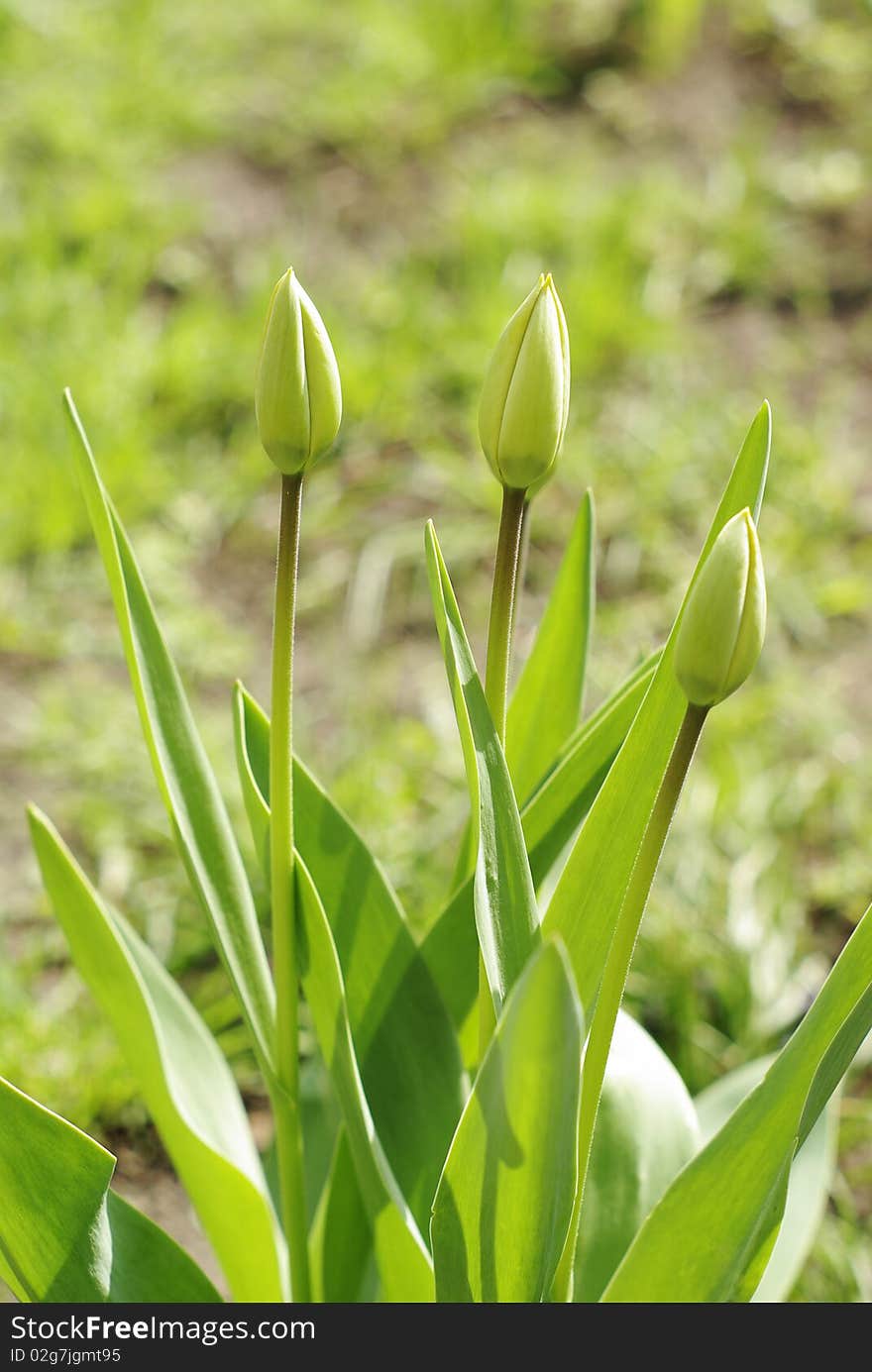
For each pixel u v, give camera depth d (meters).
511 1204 0.78
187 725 0.87
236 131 2.56
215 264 2.28
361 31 2.79
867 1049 1.24
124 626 0.85
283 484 0.78
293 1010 0.85
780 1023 1.27
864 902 1.41
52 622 1.70
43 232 2.17
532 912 0.80
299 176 2.49
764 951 1.31
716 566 0.72
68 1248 0.83
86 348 1.97
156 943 1.33
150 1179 1.16
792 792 1.51
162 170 2.45
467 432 1.97
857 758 1.55
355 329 2.11
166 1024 0.94
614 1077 0.91
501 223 2.29
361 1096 0.83
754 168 2.49
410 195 2.47
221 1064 0.95
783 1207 0.80
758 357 2.19
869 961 0.77
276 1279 0.91
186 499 1.86
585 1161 0.80
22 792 1.50
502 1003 0.79
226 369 2.01
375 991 0.88
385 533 1.84
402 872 1.38
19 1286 0.85
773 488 1.88
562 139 2.65
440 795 1.49
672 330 2.12
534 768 0.92
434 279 2.28
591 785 0.86
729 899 1.35
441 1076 0.88
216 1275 1.08
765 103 2.78
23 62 2.58
